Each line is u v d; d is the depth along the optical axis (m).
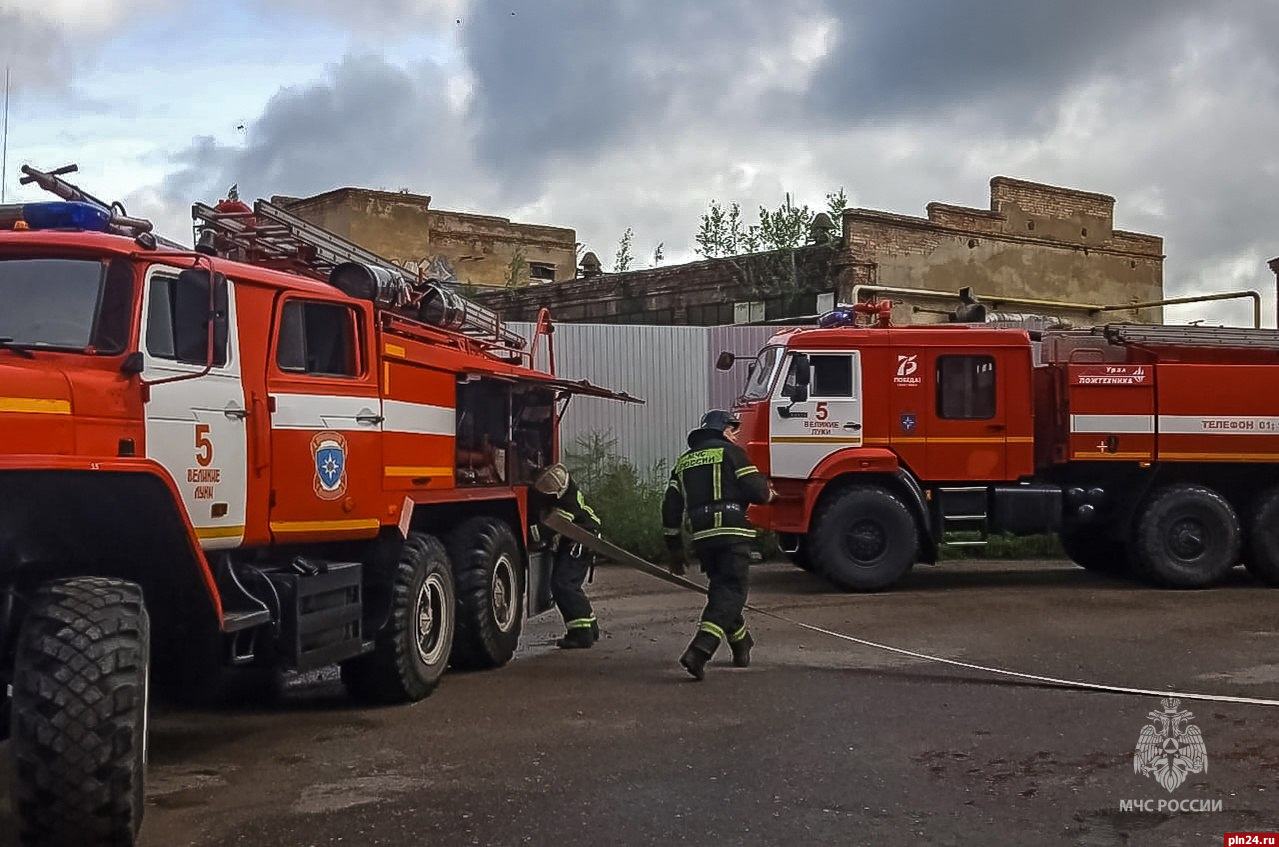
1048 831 5.04
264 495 6.46
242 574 6.41
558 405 12.73
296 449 6.69
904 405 12.96
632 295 22.31
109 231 5.96
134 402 5.52
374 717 7.26
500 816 5.25
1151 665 8.62
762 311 20.47
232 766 6.14
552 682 8.31
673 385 16.81
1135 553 13.07
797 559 14.04
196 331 5.98
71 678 4.44
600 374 16.55
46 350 5.38
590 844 4.88
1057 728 6.77
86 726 4.42
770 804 5.40
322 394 6.92
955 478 13.01
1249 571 13.56
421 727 6.97
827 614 11.22
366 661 7.50
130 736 4.54
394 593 7.49
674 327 16.84
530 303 23.89
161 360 5.75
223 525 6.13
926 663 8.75
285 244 7.88
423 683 7.71
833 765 6.04
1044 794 5.54
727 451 8.66
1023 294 21.62
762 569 14.98
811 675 8.36
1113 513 13.47
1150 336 13.37
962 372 13.08
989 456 13.02
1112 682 8.02
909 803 5.41
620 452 16.59
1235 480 13.66
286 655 6.35
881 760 6.13
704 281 21.20
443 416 8.37
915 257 20.14
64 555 5.26
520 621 9.31
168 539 5.29
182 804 5.46
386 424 7.49
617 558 9.39
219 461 6.10
